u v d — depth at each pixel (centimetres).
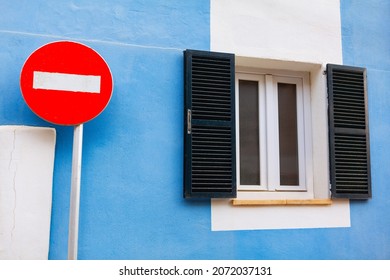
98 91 281
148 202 316
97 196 307
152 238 314
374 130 378
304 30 370
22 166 290
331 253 352
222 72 339
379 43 392
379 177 373
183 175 325
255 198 354
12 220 283
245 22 356
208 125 330
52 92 274
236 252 329
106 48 323
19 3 309
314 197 369
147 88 328
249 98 371
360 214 364
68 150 305
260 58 354
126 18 330
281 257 338
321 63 371
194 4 347
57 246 296
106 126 315
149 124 325
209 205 328
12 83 301
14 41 305
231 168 331
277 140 369
